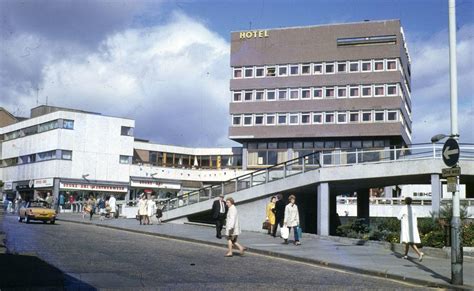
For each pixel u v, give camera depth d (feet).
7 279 37.88
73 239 71.92
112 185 238.68
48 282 37.17
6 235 73.87
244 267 49.70
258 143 252.42
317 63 242.17
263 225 92.63
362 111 233.96
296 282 41.24
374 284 42.16
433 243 66.49
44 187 229.45
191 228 101.50
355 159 90.68
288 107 243.81
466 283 43.32
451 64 45.88
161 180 260.01
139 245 67.56
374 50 234.38
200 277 41.88
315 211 116.88
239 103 250.98
